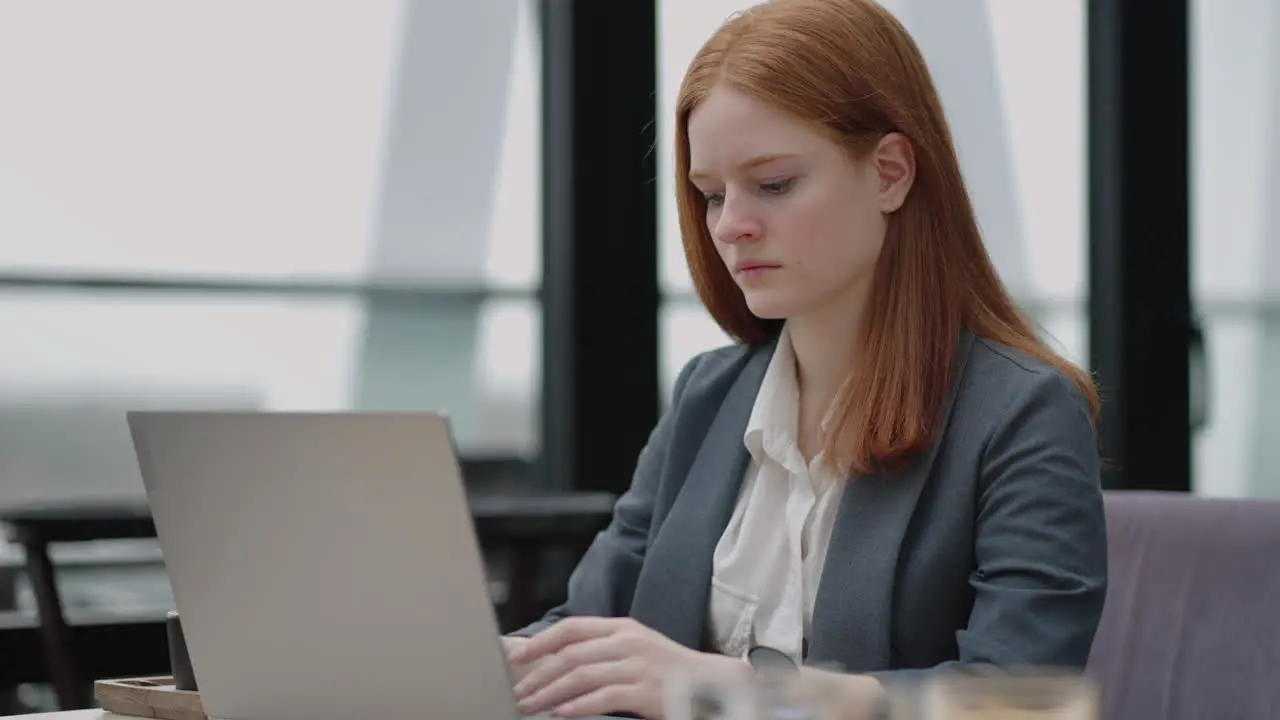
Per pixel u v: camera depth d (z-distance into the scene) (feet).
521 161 17.69
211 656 6.86
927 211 8.18
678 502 8.80
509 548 16.24
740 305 9.03
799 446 8.48
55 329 15.40
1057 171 20.90
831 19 7.95
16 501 15.25
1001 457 7.70
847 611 7.78
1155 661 8.84
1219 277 22.02
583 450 17.81
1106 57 21.18
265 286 16.20
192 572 6.81
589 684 6.36
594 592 9.15
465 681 6.13
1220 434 22.02
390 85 16.78
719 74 8.01
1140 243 21.31
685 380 9.44
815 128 7.84
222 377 16.03
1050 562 7.36
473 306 17.35
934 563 7.72
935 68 19.88
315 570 6.37
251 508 6.49
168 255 15.79
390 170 16.79
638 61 18.12
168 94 15.79
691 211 8.75
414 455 6.01
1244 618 8.64
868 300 8.24
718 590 8.45
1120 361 21.29
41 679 15.53
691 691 4.99
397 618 6.20
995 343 8.14
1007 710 4.64
